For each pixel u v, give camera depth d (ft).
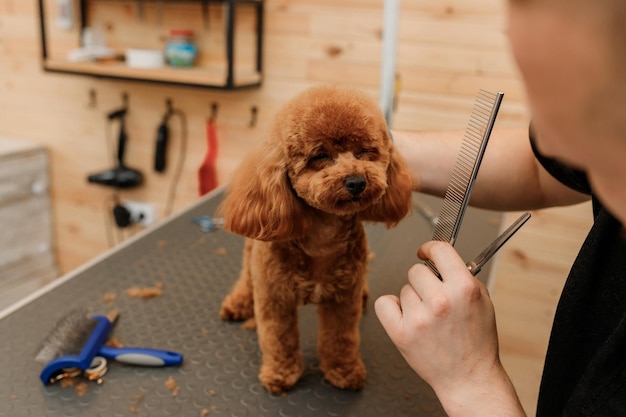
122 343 2.73
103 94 6.65
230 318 2.95
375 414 2.35
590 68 0.89
